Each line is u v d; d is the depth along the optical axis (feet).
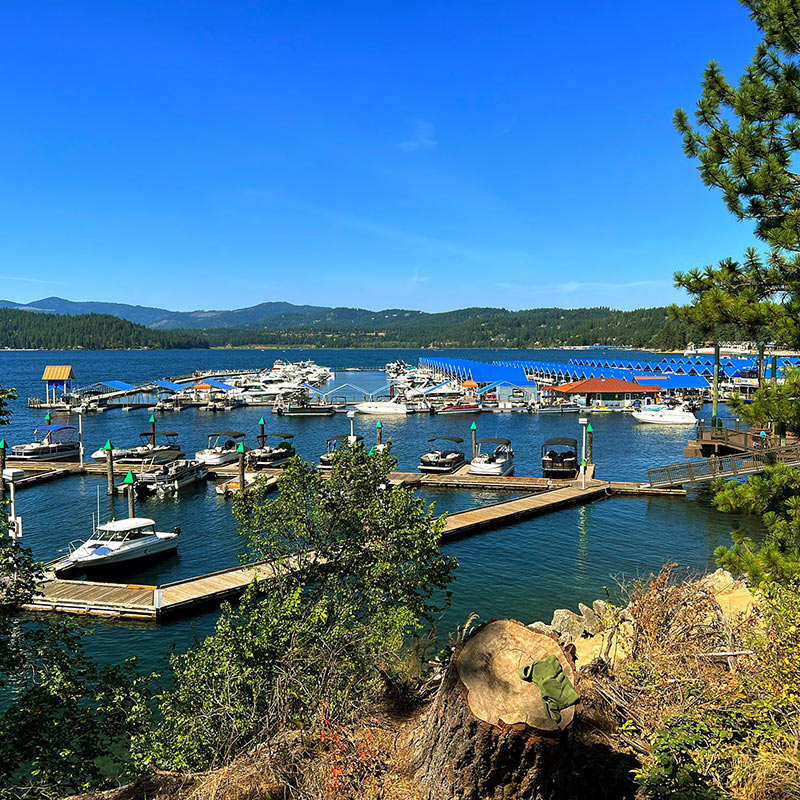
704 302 35.45
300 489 43.14
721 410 287.07
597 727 23.59
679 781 18.70
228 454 174.70
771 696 22.12
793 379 33.94
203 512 125.90
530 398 316.81
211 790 23.30
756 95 35.68
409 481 148.97
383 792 20.39
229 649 32.73
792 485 35.70
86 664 33.35
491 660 20.17
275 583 40.29
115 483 151.74
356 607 39.22
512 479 146.82
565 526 110.73
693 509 121.08
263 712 29.43
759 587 33.65
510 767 17.74
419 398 317.01
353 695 27.63
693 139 38.34
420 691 28.81
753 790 18.63
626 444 204.85
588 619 57.06
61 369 303.48
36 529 112.88
